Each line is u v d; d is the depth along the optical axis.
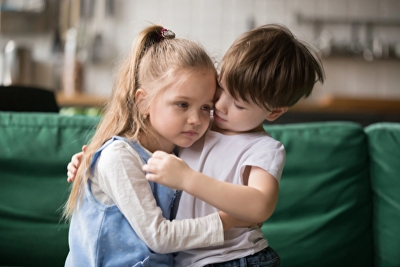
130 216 1.00
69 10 3.92
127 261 1.03
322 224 1.63
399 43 4.07
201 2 4.07
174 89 1.04
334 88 4.11
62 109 3.20
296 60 1.05
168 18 4.06
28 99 1.96
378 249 1.65
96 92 3.94
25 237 1.57
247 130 1.11
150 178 0.98
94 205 1.07
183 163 0.99
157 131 1.09
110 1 3.96
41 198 1.60
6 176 1.61
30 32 3.94
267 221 1.65
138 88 1.12
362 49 4.03
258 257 1.07
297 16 4.05
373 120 3.59
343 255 1.63
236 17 4.08
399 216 1.62
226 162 1.09
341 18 4.07
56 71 3.92
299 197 1.66
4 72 3.69
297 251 1.62
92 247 1.05
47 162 1.62
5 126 1.66
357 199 1.67
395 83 4.11
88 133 1.66
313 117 3.55
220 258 1.04
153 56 1.11
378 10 4.09
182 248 0.99
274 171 1.03
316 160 1.68
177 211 1.11
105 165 1.04
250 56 1.02
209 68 1.08
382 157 1.69
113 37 3.97
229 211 0.98
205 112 1.08
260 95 1.01
